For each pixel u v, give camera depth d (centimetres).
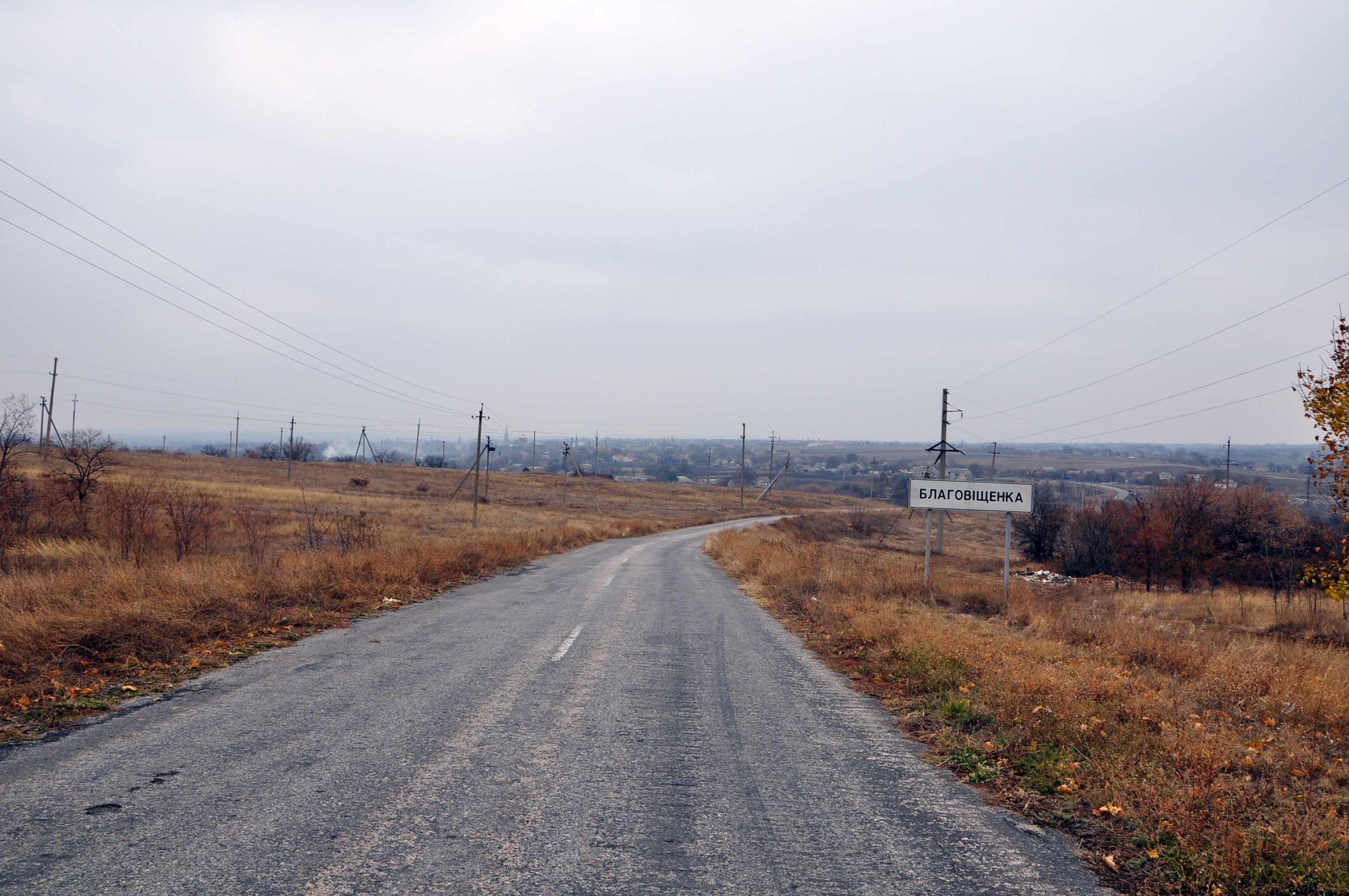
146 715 583
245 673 742
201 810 402
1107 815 445
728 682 770
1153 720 640
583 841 383
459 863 353
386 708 618
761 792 464
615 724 599
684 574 2094
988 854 388
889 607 1372
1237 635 1453
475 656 852
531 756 512
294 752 503
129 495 1820
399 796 432
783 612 1375
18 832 369
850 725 625
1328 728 661
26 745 506
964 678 779
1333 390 1252
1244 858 373
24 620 771
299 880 330
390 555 1669
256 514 2870
